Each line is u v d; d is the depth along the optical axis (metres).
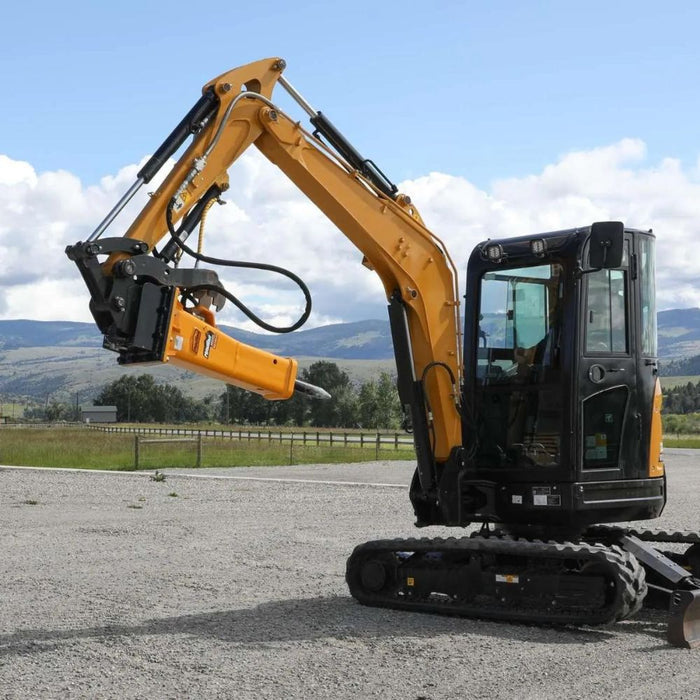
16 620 7.78
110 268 6.84
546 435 8.33
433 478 8.67
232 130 7.72
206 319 7.31
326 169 8.20
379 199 8.43
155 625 7.61
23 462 29.00
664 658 6.76
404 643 7.07
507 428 8.56
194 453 34.19
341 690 5.84
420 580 8.29
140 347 6.82
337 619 7.91
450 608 8.03
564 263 8.23
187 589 9.22
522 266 8.48
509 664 6.51
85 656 6.61
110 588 9.23
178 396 163.25
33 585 9.38
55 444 37.72
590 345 8.27
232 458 32.09
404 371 8.60
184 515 15.72
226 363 7.29
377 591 8.45
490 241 8.77
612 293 8.45
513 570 7.91
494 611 7.84
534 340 8.42
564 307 8.23
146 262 6.90
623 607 7.39
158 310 6.91
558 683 6.05
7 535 13.12
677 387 191.12
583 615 7.55
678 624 7.13
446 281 8.74
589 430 8.30
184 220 7.50
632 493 8.52
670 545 11.30
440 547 8.09
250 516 15.65
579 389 8.16
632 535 9.34
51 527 14.02
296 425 121.94
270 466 29.45
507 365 8.56
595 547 7.70
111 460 30.12
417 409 8.59
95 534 13.27
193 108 7.49
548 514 8.25
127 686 5.89
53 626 7.56
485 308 8.73
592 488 8.24
